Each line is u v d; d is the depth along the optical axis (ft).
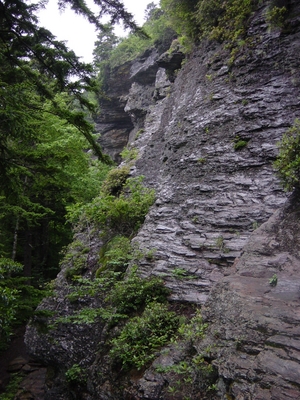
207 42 37.86
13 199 18.75
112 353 19.21
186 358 14.51
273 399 9.21
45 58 19.26
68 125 44.75
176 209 27.17
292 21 27.81
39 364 37.45
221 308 13.71
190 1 38.45
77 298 29.53
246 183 23.56
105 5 18.43
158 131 45.44
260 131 25.64
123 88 84.89
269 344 10.81
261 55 28.86
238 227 21.40
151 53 74.13
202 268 20.88
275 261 14.35
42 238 59.26
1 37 18.40
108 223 35.50
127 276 24.68
